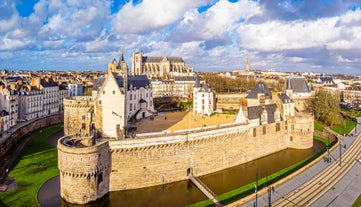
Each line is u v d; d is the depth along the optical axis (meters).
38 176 77.06
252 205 58.94
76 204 63.25
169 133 78.62
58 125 145.38
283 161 97.75
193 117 135.88
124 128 80.75
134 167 71.75
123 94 80.19
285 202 60.62
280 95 117.62
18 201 62.94
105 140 73.69
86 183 63.16
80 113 114.75
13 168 82.19
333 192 65.88
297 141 112.12
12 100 128.75
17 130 114.25
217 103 170.38
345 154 94.94
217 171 86.88
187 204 65.62
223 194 68.12
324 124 144.88
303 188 67.88
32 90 156.38
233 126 90.12
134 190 72.06
